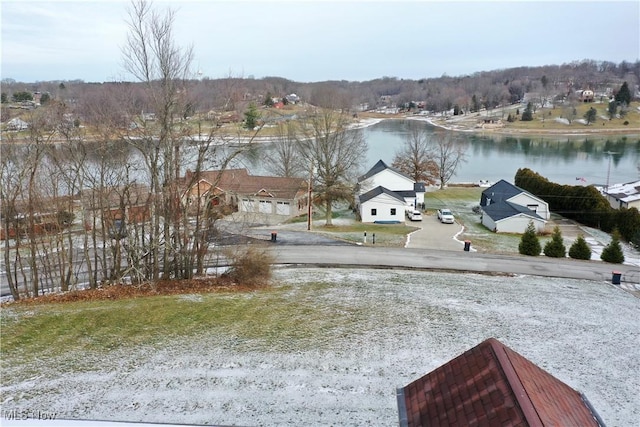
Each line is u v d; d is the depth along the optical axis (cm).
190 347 1401
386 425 1063
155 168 1898
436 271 2372
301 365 1320
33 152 2173
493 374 643
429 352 1420
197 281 2050
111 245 2084
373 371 1299
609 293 2127
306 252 2656
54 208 2067
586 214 3906
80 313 1598
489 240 3142
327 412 1105
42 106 3120
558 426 559
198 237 2119
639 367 1398
